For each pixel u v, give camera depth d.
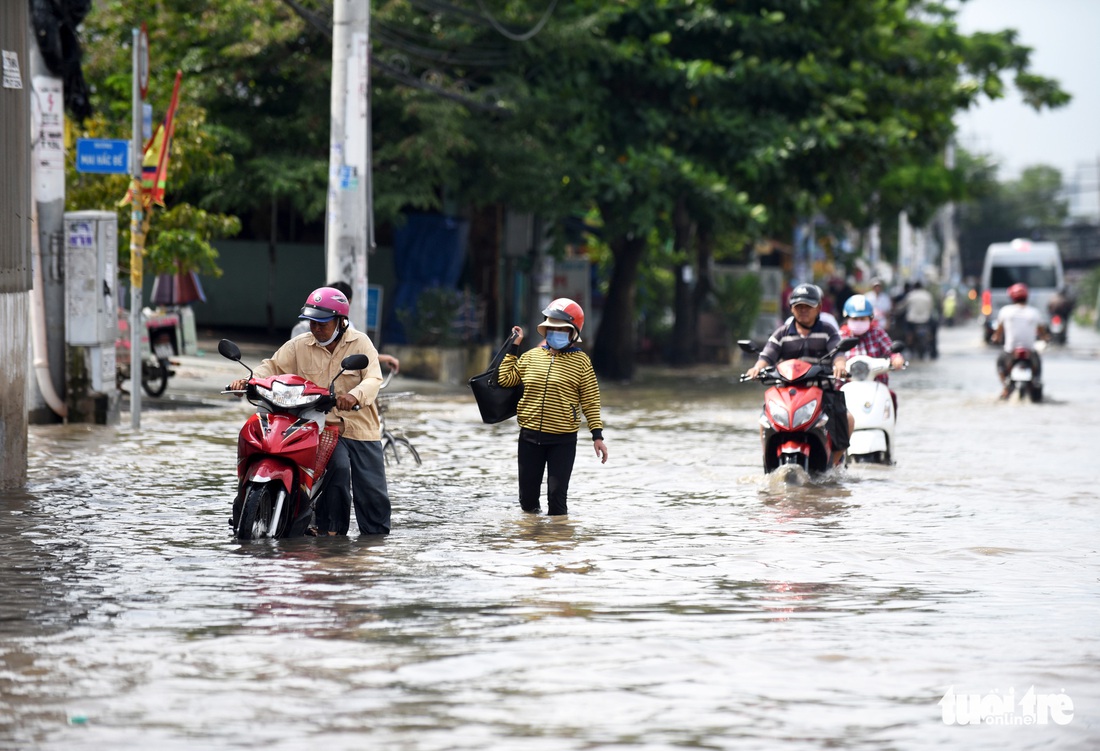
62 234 40.94
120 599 18.80
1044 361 98.38
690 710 13.98
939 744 13.05
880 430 36.22
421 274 70.69
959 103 83.94
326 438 24.03
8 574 20.41
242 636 16.75
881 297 102.12
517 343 27.67
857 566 22.03
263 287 78.69
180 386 51.94
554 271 85.88
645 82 74.50
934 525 26.50
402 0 60.94
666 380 76.88
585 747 12.82
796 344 33.19
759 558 22.64
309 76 62.09
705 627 17.52
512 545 23.62
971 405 58.53
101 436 38.75
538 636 16.92
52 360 41.16
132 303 40.41
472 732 13.21
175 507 27.00
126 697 14.22
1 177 28.36
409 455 37.31
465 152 63.50
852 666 15.69
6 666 15.34
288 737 13.01
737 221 73.19
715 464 36.41
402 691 14.54
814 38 78.06
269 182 61.03
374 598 19.03
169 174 51.47
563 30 67.75
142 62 40.50
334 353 24.22
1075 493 31.30
